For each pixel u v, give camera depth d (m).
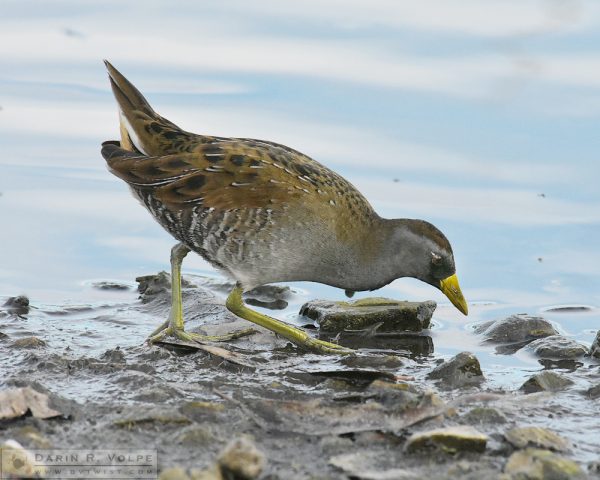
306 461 8.48
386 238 12.59
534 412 9.97
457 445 8.70
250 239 12.12
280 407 9.39
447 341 12.95
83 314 13.50
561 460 8.34
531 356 12.31
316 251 12.26
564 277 14.85
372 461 8.46
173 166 12.34
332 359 11.80
